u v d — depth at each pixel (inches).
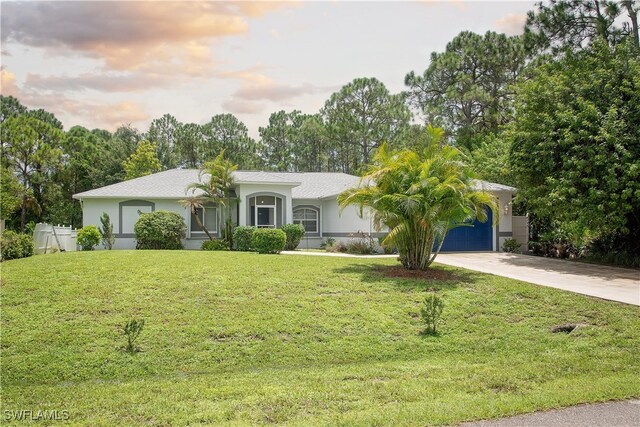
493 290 504.4
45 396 263.1
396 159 597.6
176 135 2106.3
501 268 678.5
